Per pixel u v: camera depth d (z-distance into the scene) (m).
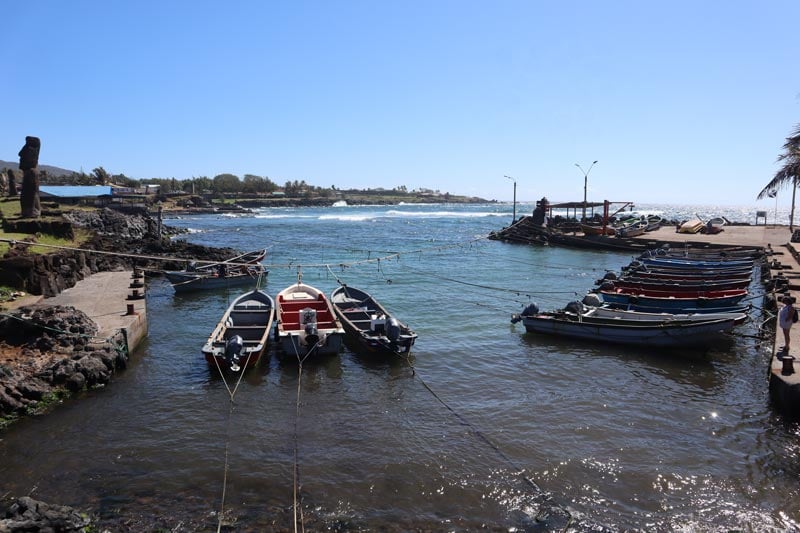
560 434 13.98
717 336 21.12
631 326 21.06
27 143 38.00
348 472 12.09
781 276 28.77
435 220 114.69
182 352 21.08
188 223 105.12
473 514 10.55
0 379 15.02
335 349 20.09
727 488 11.45
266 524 10.12
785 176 33.31
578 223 66.81
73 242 36.47
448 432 14.13
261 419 14.93
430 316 27.23
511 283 37.34
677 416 15.03
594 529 10.12
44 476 11.84
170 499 10.98
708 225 61.50
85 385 16.61
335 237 74.12
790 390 14.28
